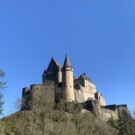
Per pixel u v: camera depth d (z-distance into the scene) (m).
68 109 116.12
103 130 107.56
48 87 125.69
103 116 126.44
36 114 85.69
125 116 103.44
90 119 112.00
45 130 82.00
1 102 67.38
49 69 145.88
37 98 115.38
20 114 89.31
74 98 130.12
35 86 124.19
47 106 101.94
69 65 133.50
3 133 72.31
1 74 67.81
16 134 77.56
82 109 120.62
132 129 99.88
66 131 92.81
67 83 129.62
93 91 156.62
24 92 129.75
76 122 103.50
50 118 94.12
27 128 80.88
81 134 97.25
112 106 137.00
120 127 101.19
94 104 125.38
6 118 87.75
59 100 123.75
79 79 151.38
